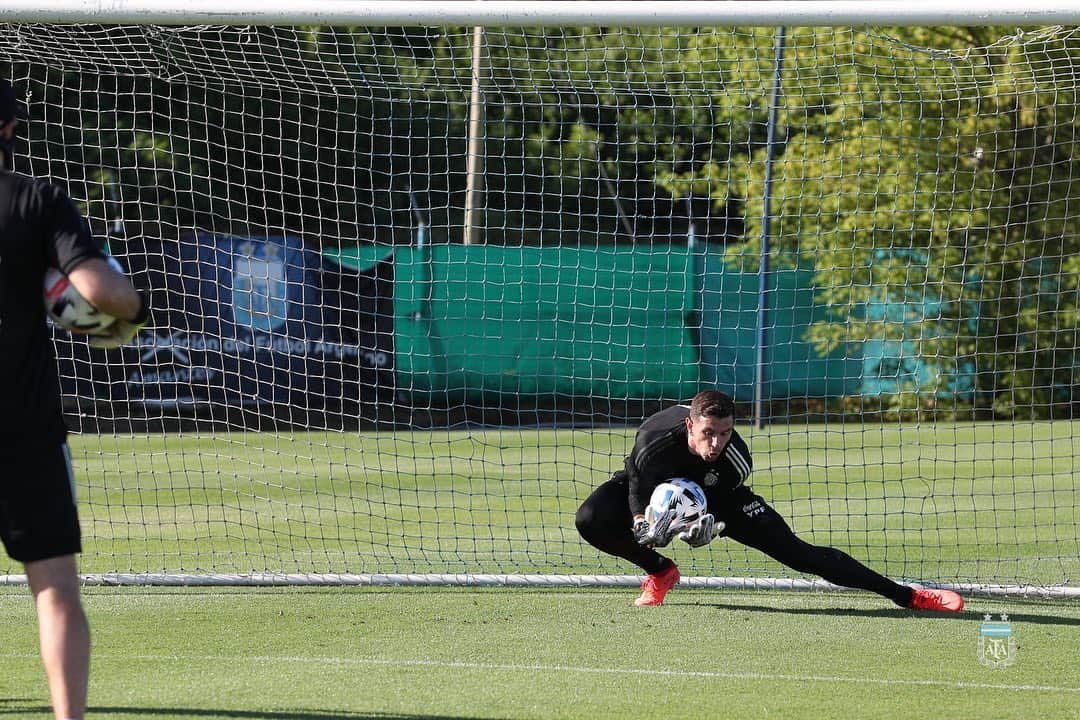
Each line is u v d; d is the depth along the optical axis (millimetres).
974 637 18797
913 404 60000
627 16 23547
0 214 11180
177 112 58438
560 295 61500
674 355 61188
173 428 56688
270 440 52781
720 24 23406
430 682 15719
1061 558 26688
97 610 20938
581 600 21969
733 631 19234
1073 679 16047
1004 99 59375
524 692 15211
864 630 19344
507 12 23688
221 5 24203
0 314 11125
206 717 13844
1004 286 58406
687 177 57688
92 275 11047
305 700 14719
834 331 62406
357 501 36094
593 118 79250
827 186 64125
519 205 75750
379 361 59906
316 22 24000
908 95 58594
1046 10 22562
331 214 64938
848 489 38406
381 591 22766
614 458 46875
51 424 11547
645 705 14594
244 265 57188
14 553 11406
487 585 23062
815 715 14172
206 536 29797
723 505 20672
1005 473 41625
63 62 31625
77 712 11211
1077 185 60469
